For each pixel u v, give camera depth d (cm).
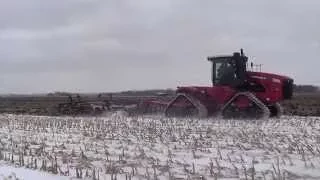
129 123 2566
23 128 2389
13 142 1827
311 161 1338
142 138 1894
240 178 1154
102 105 3828
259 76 3009
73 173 1205
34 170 1241
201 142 1733
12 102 6247
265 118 2819
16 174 1182
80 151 1586
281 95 2994
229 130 2116
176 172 1228
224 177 1164
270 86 2983
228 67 3077
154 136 1938
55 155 1495
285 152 1494
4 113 3962
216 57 3125
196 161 1380
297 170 1236
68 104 3872
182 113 3070
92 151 1584
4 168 1264
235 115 2927
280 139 1781
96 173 1204
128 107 3581
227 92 2983
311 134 1947
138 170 1255
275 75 3011
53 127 2409
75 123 2605
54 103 5512
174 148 1617
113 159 1420
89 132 2144
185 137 1875
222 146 1638
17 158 1435
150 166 1309
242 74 3030
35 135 2072
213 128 2214
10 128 2394
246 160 1379
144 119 2855
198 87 3080
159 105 3300
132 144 1738
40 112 3972
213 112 3039
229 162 1356
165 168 1267
